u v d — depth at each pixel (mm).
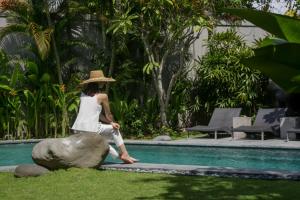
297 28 1475
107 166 6418
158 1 12430
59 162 6047
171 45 13172
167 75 14750
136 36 13781
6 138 12836
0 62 13031
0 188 5238
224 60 13758
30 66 12750
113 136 6668
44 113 13297
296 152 9312
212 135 13016
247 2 13453
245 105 13961
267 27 1509
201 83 14422
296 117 11352
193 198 4492
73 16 13836
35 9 13484
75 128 6613
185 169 5945
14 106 12758
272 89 13422
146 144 11109
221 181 5387
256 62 1563
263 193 4645
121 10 13164
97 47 14430
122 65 13750
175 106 14180
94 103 6578
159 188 5039
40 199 4637
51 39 13422
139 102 14570
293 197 4426
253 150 9789
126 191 4914
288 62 1542
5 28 12875
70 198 4641
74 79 13617
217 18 13781
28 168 5949
